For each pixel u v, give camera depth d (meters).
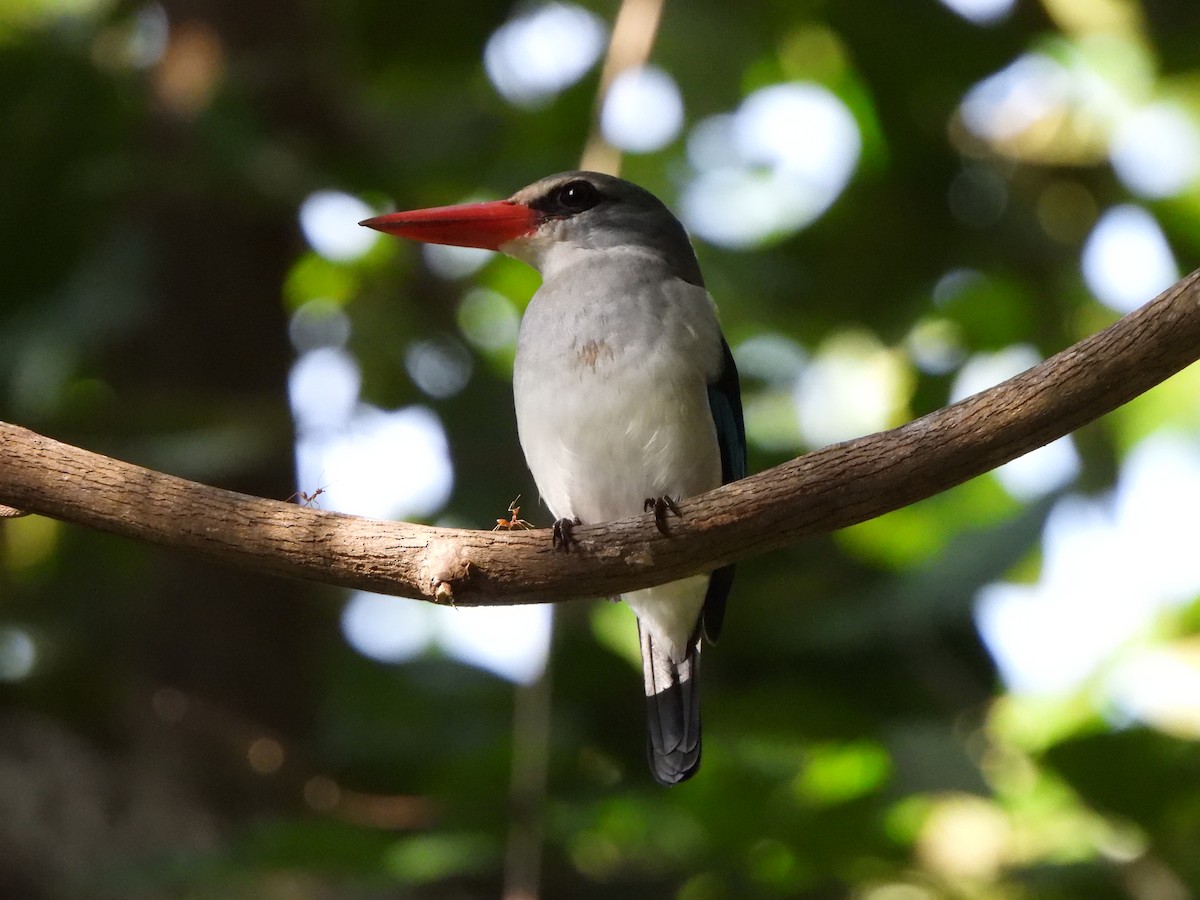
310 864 8.73
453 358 13.00
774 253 13.59
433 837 8.88
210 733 10.39
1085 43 13.45
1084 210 13.73
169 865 8.96
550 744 9.95
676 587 8.09
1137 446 14.52
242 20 12.03
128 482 5.96
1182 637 11.08
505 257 13.35
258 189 11.31
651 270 8.43
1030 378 5.36
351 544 5.95
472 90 13.95
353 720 12.06
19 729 10.19
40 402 11.01
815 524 5.71
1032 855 9.77
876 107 13.19
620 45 10.56
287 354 11.68
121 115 11.59
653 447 8.00
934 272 13.31
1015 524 10.96
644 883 10.28
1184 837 9.80
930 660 10.98
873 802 9.20
